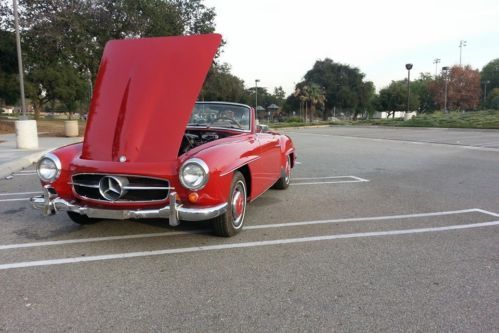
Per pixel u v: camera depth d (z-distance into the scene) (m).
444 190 6.71
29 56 21.58
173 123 4.08
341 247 3.94
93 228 4.51
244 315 2.64
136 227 4.54
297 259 3.62
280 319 2.60
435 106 77.75
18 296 2.89
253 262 3.54
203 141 5.06
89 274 3.28
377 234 4.36
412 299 2.87
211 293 2.95
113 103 4.30
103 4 18.77
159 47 4.51
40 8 18.22
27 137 12.25
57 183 3.97
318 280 3.18
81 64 20.62
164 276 3.24
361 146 15.25
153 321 2.57
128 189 3.72
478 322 2.56
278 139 6.02
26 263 3.50
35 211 5.24
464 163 10.02
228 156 3.96
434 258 3.65
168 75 4.32
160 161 3.79
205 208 3.69
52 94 46.47
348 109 74.50
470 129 25.00
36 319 2.58
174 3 21.94
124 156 3.87
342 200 6.00
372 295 2.93
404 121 34.94
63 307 2.74
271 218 4.99
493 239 4.20
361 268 3.42
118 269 3.38
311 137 21.27
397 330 2.47
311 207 5.57
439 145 15.17
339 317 2.62
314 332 2.45
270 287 3.05
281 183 6.67
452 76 67.75
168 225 4.62
